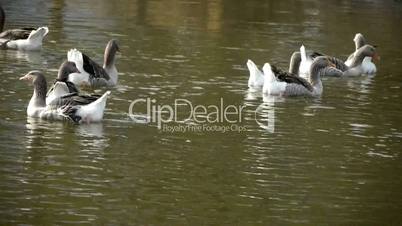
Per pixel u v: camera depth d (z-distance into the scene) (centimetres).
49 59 2336
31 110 1711
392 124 1833
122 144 1562
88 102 1711
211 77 2223
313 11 3741
